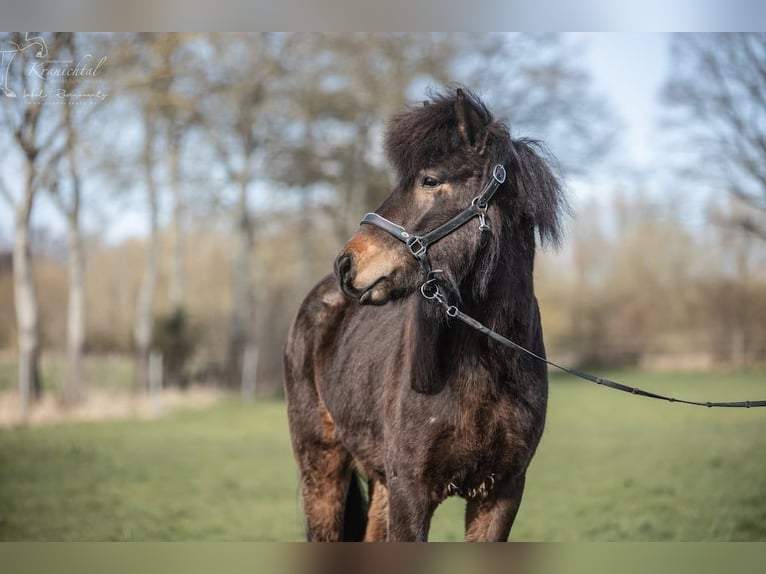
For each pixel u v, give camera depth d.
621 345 31.88
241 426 15.82
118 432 14.67
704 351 31.42
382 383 3.94
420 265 3.47
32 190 18.45
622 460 10.84
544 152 3.78
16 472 10.16
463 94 3.43
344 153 26.44
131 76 18.80
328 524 4.85
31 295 18.70
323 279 5.30
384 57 23.92
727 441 12.45
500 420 3.50
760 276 31.98
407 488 3.57
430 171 3.47
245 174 25.23
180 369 23.16
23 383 18.14
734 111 27.48
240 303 25.47
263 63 23.59
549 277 33.41
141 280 30.59
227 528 7.10
